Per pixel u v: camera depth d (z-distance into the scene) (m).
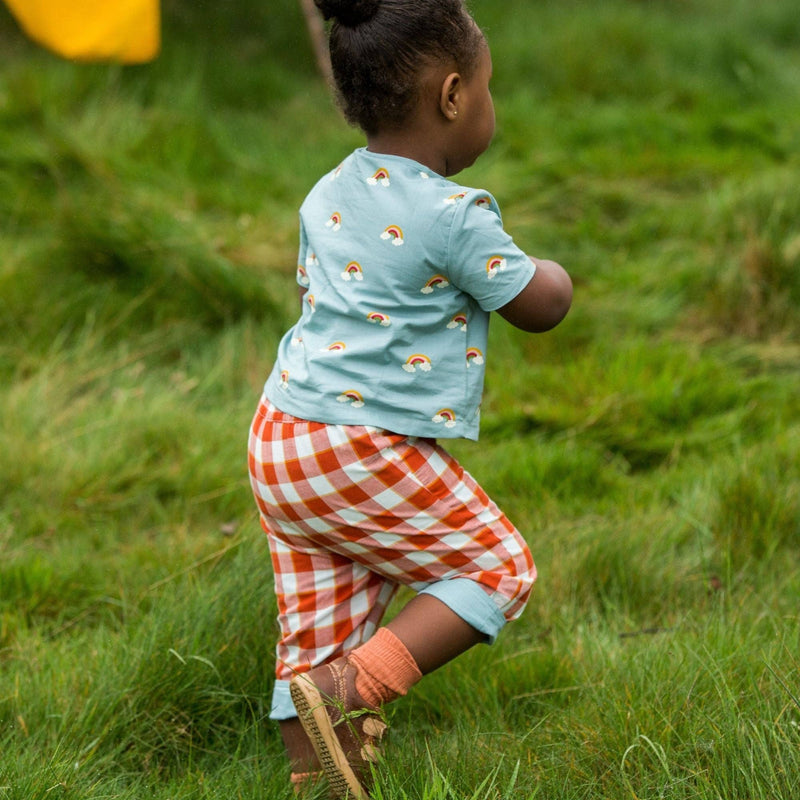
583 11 17.80
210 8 14.88
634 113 14.53
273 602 4.79
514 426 7.53
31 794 3.59
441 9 3.63
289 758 4.08
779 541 5.79
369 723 3.69
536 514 6.19
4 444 6.76
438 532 3.69
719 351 8.63
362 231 3.70
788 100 16.19
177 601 4.92
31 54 13.00
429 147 3.77
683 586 5.50
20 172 10.24
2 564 5.59
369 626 4.02
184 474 6.70
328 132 13.26
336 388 3.63
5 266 8.84
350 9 3.68
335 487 3.65
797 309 8.95
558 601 5.36
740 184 10.72
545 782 3.77
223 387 8.03
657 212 11.32
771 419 7.47
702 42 17.16
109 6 11.36
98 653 4.66
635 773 3.74
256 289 8.93
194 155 11.70
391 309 3.63
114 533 6.20
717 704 3.94
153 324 8.70
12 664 4.72
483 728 4.28
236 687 4.55
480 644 4.83
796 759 3.47
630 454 7.30
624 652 4.66
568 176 12.29
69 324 8.45
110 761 4.05
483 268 3.57
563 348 8.78
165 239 9.15
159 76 12.98
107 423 7.09
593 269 10.26
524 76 15.82
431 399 3.66
